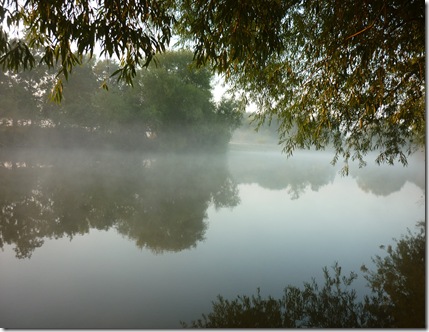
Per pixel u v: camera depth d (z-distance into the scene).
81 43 2.52
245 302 3.57
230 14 2.84
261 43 3.24
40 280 4.13
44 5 2.53
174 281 4.13
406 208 9.32
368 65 4.43
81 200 9.65
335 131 5.86
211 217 8.03
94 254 5.18
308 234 6.41
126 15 2.69
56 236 6.21
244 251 5.36
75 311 3.32
